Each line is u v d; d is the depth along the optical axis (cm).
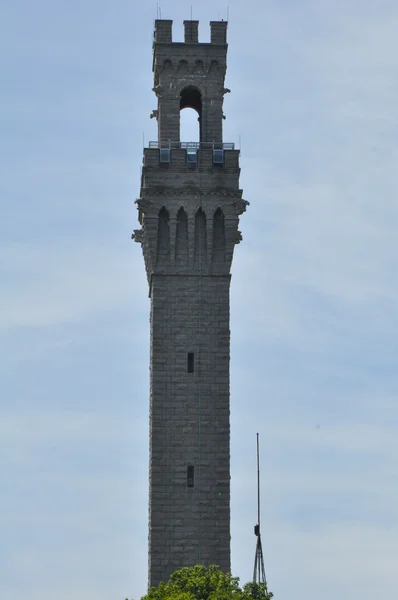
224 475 19575
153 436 19638
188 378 19812
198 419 19712
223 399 19788
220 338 19950
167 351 19875
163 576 19288
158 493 19488
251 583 19100
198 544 19362
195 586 18000
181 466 19562
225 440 19662
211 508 19475
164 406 19725
